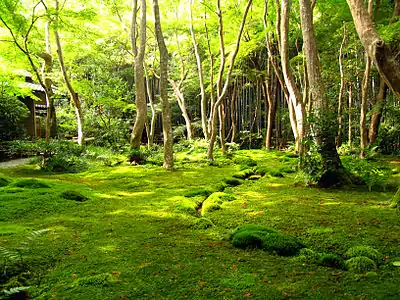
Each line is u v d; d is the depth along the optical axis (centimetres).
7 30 1070
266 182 812
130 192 707
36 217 495
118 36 1667
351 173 755
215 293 267
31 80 1756
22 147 1042
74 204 576
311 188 715
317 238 399
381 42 395
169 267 317
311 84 757
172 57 2181
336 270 318
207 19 1360
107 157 1188
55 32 1206
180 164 1122
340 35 1242
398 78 400
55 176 915
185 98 2298
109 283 282
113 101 1533
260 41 1541
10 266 299
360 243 379
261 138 1886
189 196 662
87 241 390
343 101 1318
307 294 266
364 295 264
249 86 1977
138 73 1190
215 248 374
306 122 763
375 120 1241
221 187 744
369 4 847
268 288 276
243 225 441
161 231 436
